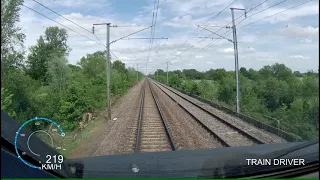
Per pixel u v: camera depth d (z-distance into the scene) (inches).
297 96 1021.8
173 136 628.7
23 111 729.0
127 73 3575.3
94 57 2037.4
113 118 976.3
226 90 1683.1
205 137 633.6
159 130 705.0
